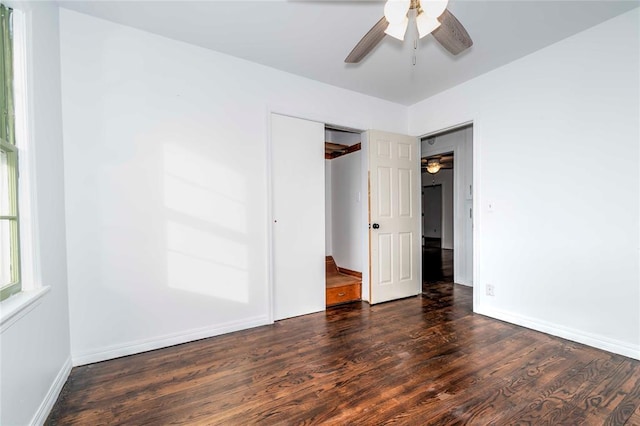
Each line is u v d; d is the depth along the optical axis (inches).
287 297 115.8
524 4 76.6
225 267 101.0
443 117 132.3
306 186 121.0
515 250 106.8
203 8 77.8
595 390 65.7
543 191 99.3
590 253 88.8
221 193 100.3
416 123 145.9
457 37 66.7
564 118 94.0
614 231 84.3
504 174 109.9
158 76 90.1
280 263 114.5
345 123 129.1
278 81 112.0
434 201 376.2
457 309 124.0
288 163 116.5
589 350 85.3
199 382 70.4
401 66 109.5
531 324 102.2
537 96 100.3
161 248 90.4
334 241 163.6
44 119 65.6
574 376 71.4
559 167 95.3
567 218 93.7
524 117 103.8
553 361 78.9
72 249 78.0
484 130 116.0
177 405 61.9
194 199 95.6
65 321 73.9
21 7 57.3
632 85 80.7
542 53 98.7
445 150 175.8
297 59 104.8
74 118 78.5
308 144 121.3
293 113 115.4
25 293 55.4
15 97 57.1
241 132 104.3
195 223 95.7
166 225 91.1
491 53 101.0
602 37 85.5
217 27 86.3
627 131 81.7
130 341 85.5
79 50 79.2
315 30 87.9
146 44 88.4
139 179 87.2
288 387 68.1
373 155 134.0
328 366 77.4
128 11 78.8
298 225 119.0
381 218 135.3
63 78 77.1
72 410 60.4
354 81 121.7
